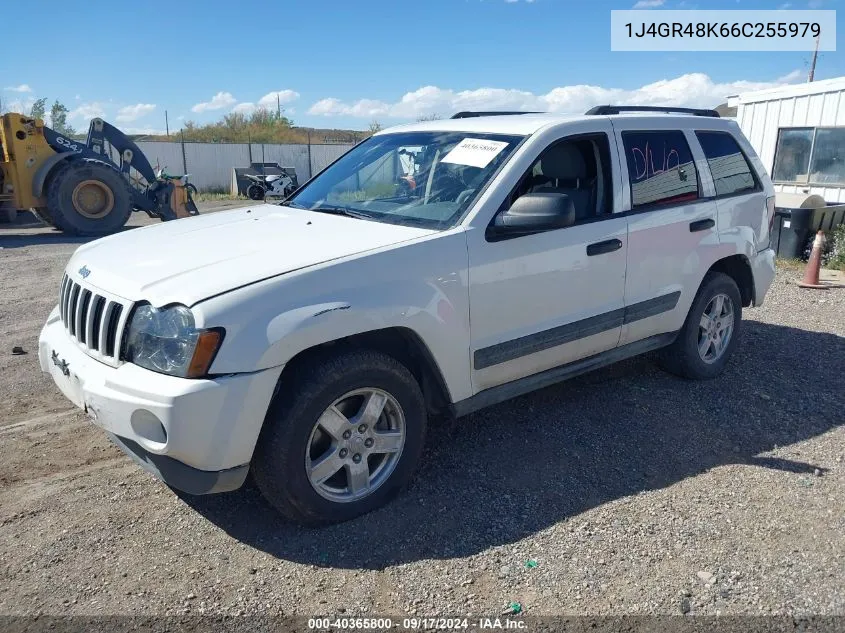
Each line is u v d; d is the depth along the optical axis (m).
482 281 3.64
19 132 14.15
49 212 14.45
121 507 3.51
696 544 3.20
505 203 3.75
